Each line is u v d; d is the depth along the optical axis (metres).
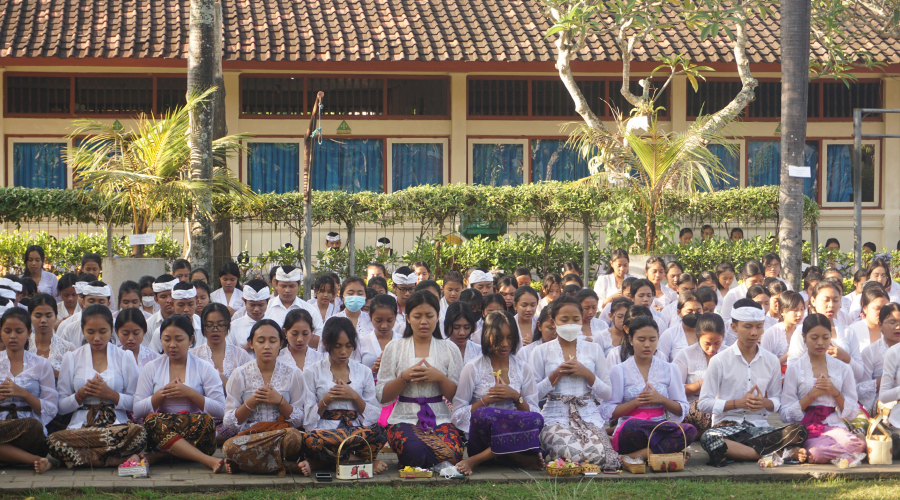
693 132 12.16
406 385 6.51
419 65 15.06
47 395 6.53
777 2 13.11
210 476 6.01
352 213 12.35
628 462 6.31
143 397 6.62
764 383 6.97
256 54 14.45
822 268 13.31
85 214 11.31
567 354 6.78
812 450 6.55
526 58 15.02
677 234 14.09
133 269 10.09
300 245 13.72
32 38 14.25
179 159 10.43
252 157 15.73
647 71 16.03
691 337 7.84
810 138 16.81
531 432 6.25
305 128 15.82
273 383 6.48
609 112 16.50
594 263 13.09
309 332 6.77
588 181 12.43
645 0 12.86
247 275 12.34
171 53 14.29
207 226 10.31
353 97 16.05
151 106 15.52
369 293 8.72
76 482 5.76
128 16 15.22
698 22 14.29
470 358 6.99
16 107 15.17
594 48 15.37
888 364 7.04
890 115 16.73
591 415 6.71
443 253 12.58
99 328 6.61
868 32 16.31
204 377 6.75
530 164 16.38
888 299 7.66
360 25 15.67
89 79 15.34
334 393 6.45
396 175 16.14
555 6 13.44
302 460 6.18
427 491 5.72
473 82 16.23
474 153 16.28
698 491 5.75
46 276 10.21
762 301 8.43
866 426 6.75
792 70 10.73
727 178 16.66
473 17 16.16
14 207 11.02
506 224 13.12
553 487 5.79
